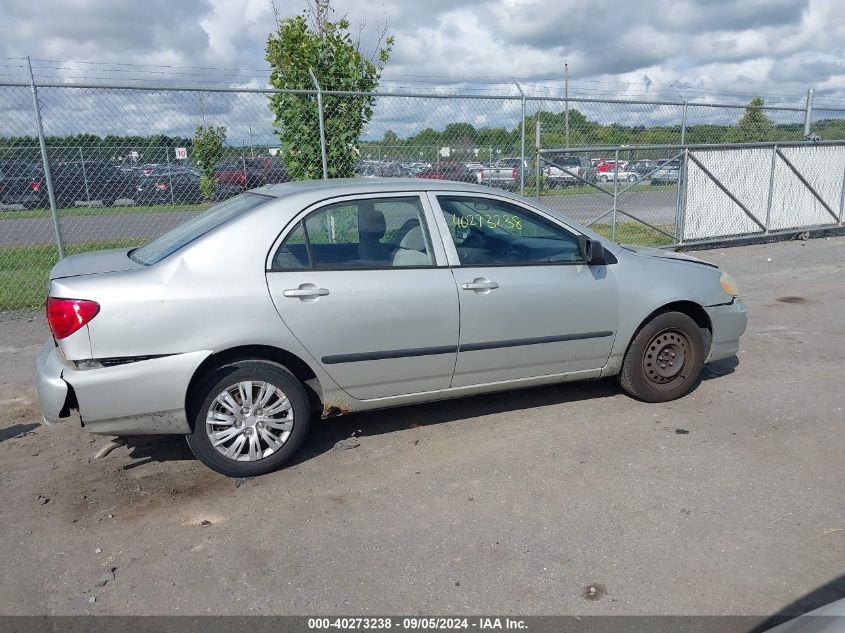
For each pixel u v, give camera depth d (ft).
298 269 13.24
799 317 25.00
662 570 10.37
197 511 12.32
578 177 34.83
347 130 29.73
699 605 9.61
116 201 29.37
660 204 41.75
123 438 15.01
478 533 11.43
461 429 15.60
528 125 34.78
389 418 16.28
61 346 12.18
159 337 12.27
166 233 15.35
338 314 13.34
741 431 15.23
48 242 34.76
